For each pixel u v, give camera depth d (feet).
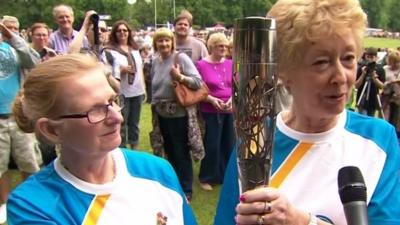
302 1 3.94
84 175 4.40
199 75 15.85
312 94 4.04
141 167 4.77
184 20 20.44
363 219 3.37
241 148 3.41
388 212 4.20
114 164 4.66
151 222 4.56
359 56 4.09
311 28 3.84
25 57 14.15
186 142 15.94
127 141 20.85
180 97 15.34
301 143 4.50
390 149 4.46
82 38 15.58
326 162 4.42
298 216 3.53
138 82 20.61
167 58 15.65
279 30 4.02
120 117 4.26
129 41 20.42
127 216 4.44
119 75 19.35
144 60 32.09
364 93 26.48
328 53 3.88
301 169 4.47
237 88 3.32
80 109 4.07
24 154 14.40
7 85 13.93
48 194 4.23
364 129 4.52
